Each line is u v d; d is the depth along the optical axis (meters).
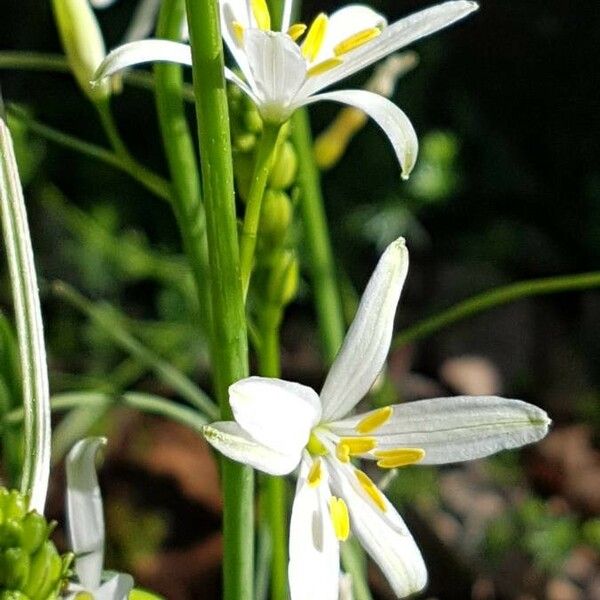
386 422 0.17
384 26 0.19
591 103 0.62
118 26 0.54
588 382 0.54
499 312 0.56
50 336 0.47
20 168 0.37
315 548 0.16
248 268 0.17
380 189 0.54
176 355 0.42
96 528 0.17
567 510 0.48
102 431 0.43
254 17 0.18
